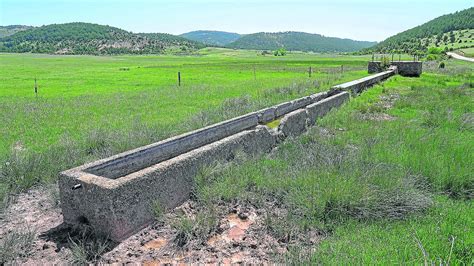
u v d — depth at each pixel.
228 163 6.82
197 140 7.91
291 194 5.71
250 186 6.25
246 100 15.73
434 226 4.87
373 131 9.96
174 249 4.59
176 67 58.94
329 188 5.57
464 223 5.01
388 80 26.38
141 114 14.70
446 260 4.00
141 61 92.12
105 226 4.74
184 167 5.92
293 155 7.84
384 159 7.34
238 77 36.03
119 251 4.54
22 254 4.47
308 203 5.36
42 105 17.61
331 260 4.05
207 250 4.56
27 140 10.38
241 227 5.11
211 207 5.38
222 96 20.09
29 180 6.67
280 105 12.12
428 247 4.29
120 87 28.03
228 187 5.96
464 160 7.14
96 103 18.22
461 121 11.20
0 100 19.84
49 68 57.84
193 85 27.22
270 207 5.64
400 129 10.15
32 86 29.14
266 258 4.36
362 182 5.86
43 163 7.30
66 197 5.06
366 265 3.92
